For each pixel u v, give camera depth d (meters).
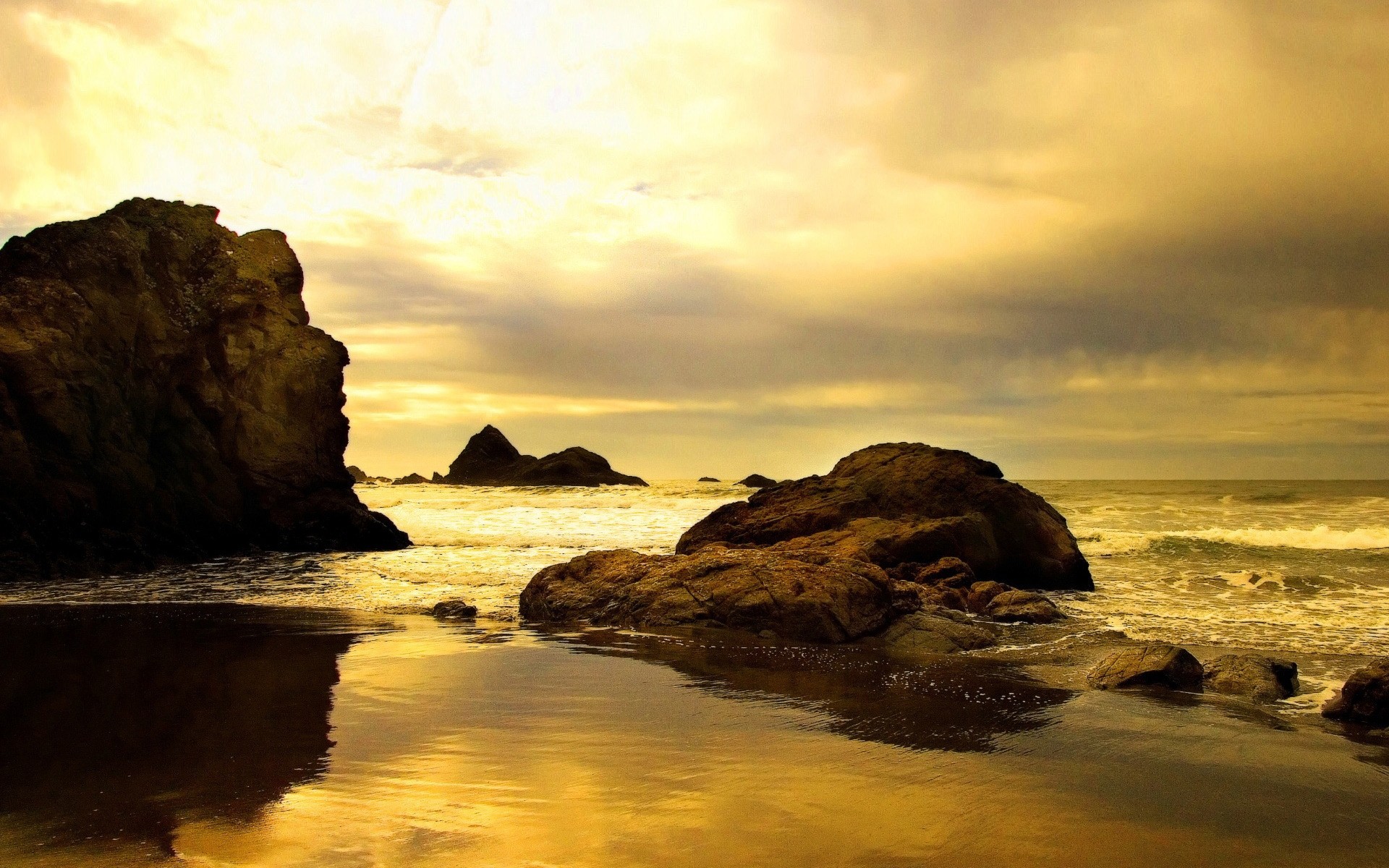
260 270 34.16
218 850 5.83
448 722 9.28
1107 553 28.88
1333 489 78.44
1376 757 8.43
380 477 116.12
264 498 31.97
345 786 7.17
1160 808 6.94
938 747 8.53
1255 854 6.12
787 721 9.48
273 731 8.84
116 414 28.09
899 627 15.35
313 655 13.13
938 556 22.20
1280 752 8.54
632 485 87.00
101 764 7.73
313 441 33.88
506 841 6.02
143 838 6.04
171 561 27.25
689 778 7.44
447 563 27.42
